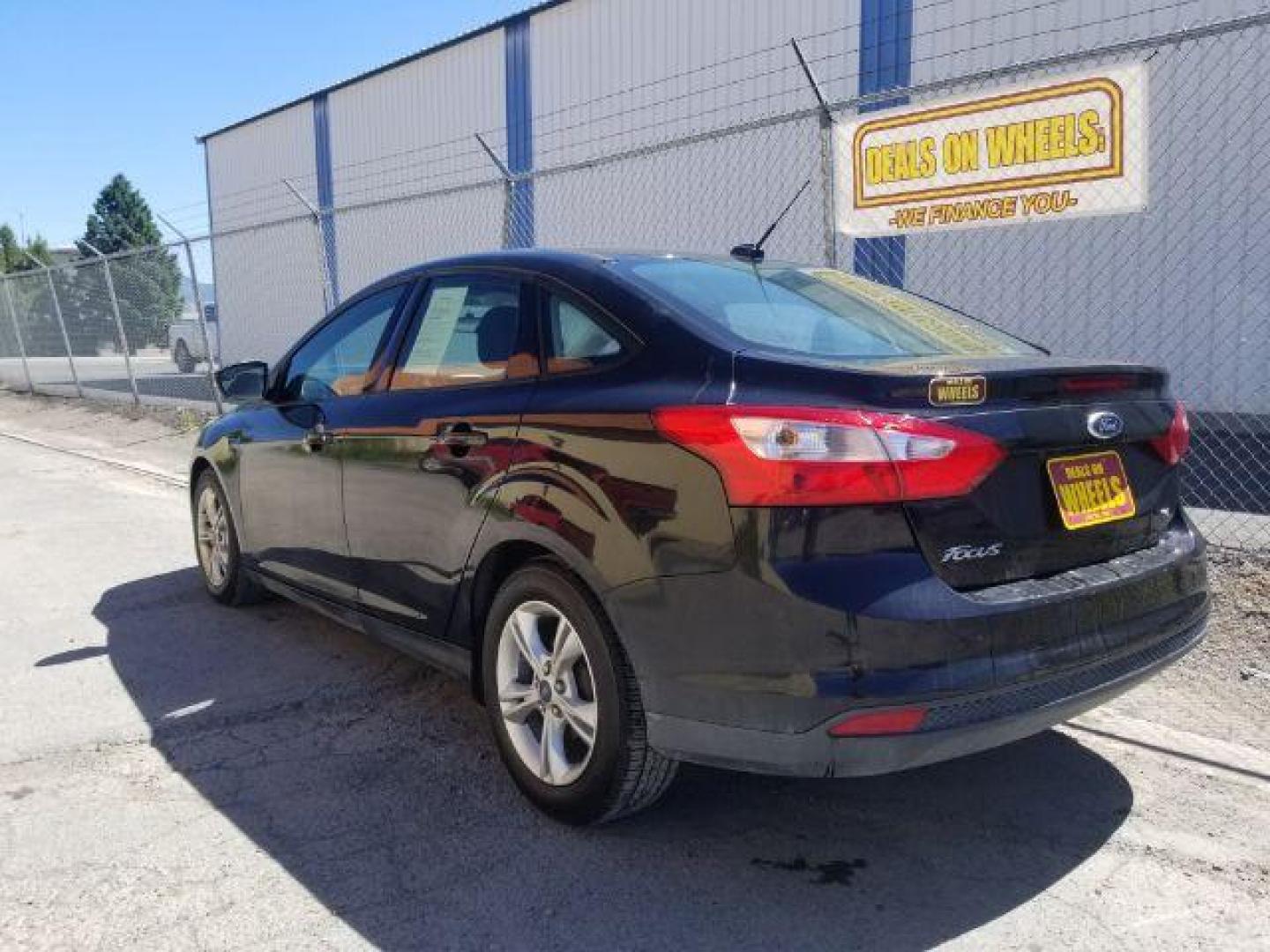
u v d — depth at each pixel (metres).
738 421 2.55
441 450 3.43
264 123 23.91
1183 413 3.27
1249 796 3.23
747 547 2.50
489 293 3.58
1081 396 2.84
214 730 3.87
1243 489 7.63
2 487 9.59
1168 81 9.70
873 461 2.44
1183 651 3.02
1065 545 2.77
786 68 12.66
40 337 19.00
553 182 16.33
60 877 2.85
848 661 2.41
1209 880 2.79
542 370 3.23
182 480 9.70
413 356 3.85
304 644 4.81
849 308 3.47
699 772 3.46
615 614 2.77
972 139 6.28
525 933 2.59
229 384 4.83
